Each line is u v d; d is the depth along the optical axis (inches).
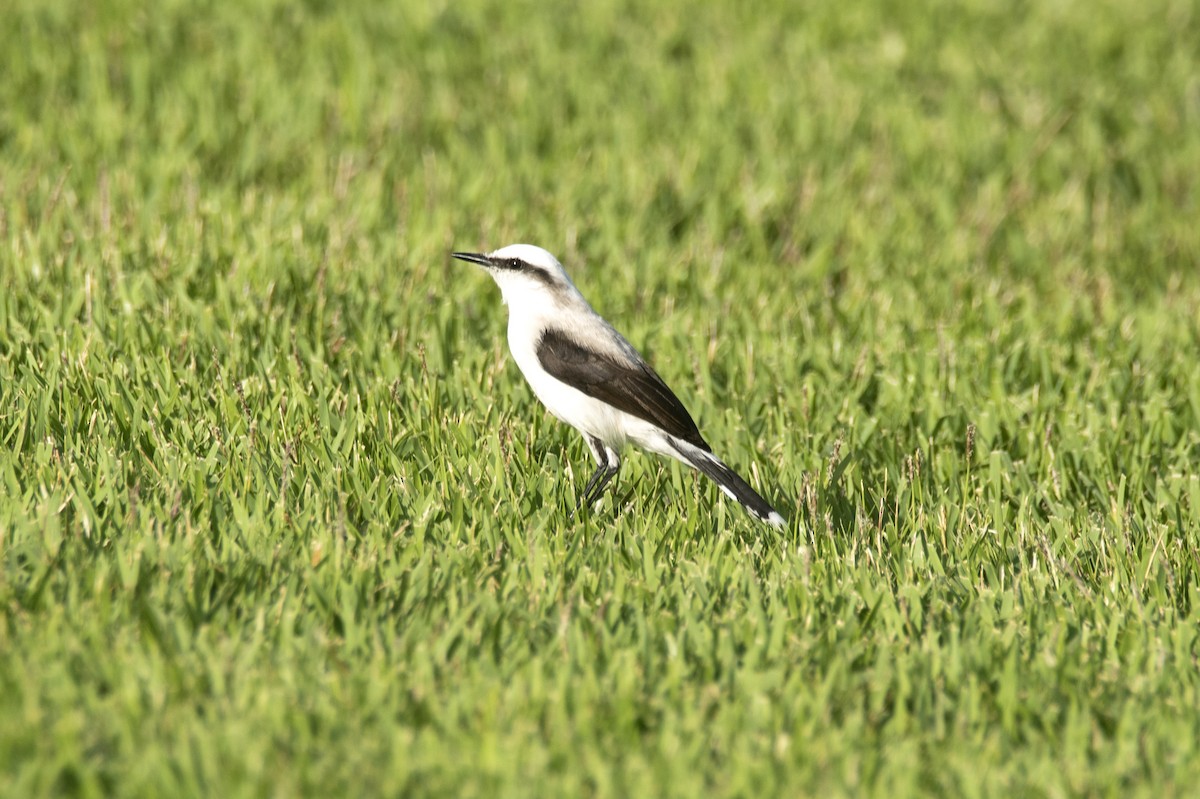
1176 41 1167.6
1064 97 1013.2
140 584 339.9
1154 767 305.4
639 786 283.9
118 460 410.0
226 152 784.3
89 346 487.5
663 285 660.1
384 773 283.4
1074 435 499.2
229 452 422.3
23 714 287.1
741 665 339.6
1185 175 893.8
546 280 445.7
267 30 1013.2
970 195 845.2
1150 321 645.3
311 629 332.8
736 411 504.1
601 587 365.7
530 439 458.9
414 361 522.3
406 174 782.5
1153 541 422.0
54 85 862.5
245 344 517.3
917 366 565.3
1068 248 774.5
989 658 343.3
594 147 848.9
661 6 1151.6
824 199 800.3
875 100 975.6
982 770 299.1
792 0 1198.9
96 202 660.1
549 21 1090.1
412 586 353.4
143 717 294.0
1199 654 357.1
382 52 995.3
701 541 401.1
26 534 360.8
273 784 276.1
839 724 321.1
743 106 951.0
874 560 396.8
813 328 611.5
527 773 285.4
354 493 403.5
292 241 631.2
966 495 454.3
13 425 422.6
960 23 1167.6
